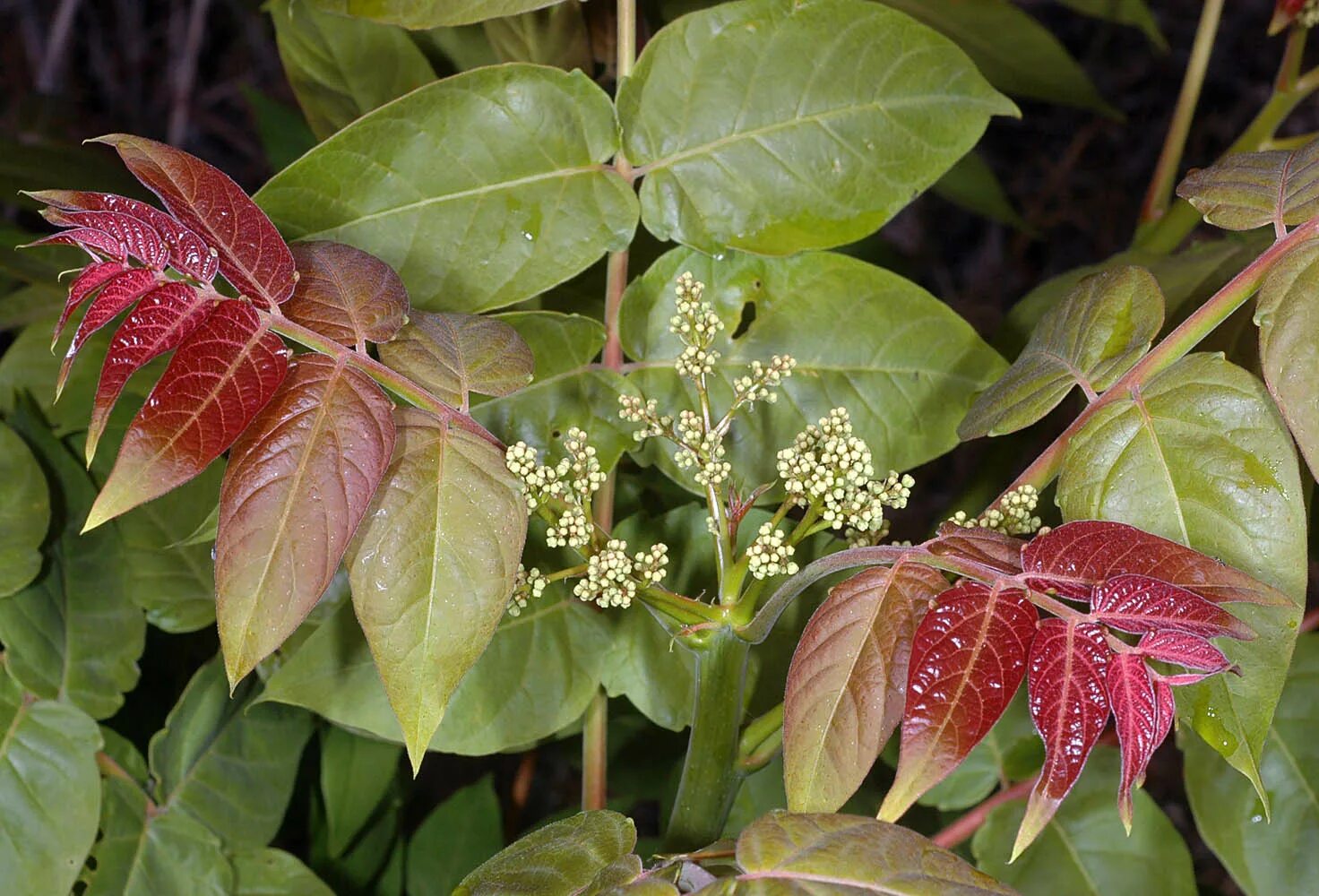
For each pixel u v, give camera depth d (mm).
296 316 710
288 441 681
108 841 848
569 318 823
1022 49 1103
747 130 827
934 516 1638
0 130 1319
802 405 833
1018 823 872
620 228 819
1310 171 737
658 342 833
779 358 753
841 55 828
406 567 693
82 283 674
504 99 807
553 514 733
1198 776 863
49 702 837
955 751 650
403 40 914
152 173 697
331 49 913
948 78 834
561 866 688
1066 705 655
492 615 694
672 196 827
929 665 659
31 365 921
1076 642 662
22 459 846
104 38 2041
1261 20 1914
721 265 835
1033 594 671
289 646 861
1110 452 735
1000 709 654
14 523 838
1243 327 847
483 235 811
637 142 825
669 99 825
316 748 996
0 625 835
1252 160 754
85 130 1786
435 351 728
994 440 987
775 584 814
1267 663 712
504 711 815
